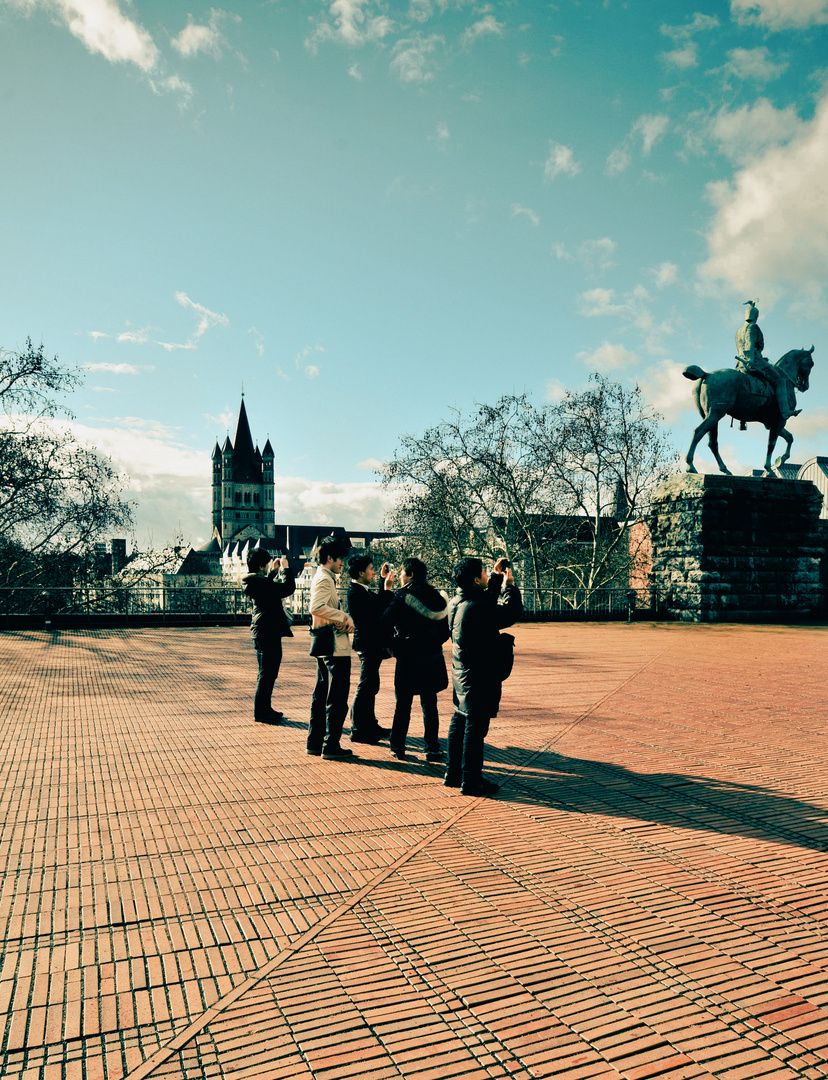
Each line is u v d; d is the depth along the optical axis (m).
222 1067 2.35
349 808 5.02
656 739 7.22
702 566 24.16
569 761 6.36
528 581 39.56
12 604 22.81
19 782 5.49
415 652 6.34
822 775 5.92
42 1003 2.70
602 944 3.20
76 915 3.40
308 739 6.54
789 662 13.59
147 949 3.10
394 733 6.44
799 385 26.08
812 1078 2.34
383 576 7.41
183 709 8.35
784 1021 2.64
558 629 21.66
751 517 24.72
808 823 4.80
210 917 3.40
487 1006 2.71
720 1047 2.49
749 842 4.46
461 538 38.50
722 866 4.09
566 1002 2.75
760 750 6.77
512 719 8.22
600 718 8.28
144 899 3.58
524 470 36.47
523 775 5.91
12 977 2.87
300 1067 2.35
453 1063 2.39
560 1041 2.51
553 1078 2.32
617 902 3.62
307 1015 2.64
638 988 2.85
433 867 4.02
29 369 28.23
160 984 2.83
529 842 4.42
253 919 3.39
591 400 33.94
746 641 17.83
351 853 4.21
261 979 2.87
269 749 6.61
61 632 18.39
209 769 5.93
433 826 4.68
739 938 3.27
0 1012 2.64
